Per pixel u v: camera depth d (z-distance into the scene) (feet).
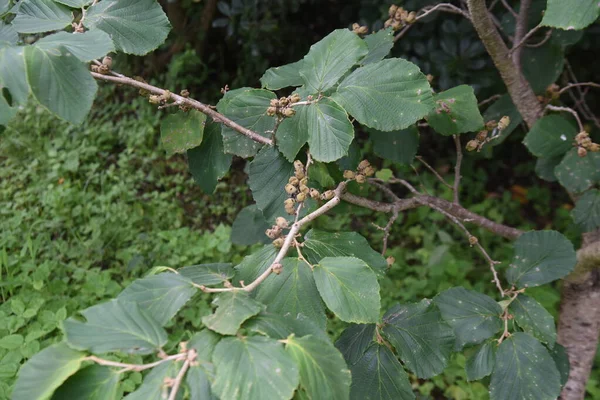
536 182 6.71
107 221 5.60
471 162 6.47
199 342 1.39
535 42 3.96
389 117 1.93
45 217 5.64
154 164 6.56
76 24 1.97
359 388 2.04
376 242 5.92
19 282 4.65
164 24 2.04
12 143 6.47
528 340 2.19
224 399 1.27
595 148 2.60
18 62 1.50
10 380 3.77
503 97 3.42
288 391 1.28
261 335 1.44
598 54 5.56
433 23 5.43
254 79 7.02
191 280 1.63
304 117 1.98
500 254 5.64
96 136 6.73
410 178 6.39
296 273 1.79
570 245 2.40
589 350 3.08
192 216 6.19
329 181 2.28
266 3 6.23
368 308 1.66
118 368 1.35
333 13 6.82
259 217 3.27
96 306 1.43
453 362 4.48
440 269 5.22
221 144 2.39
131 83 2.14
